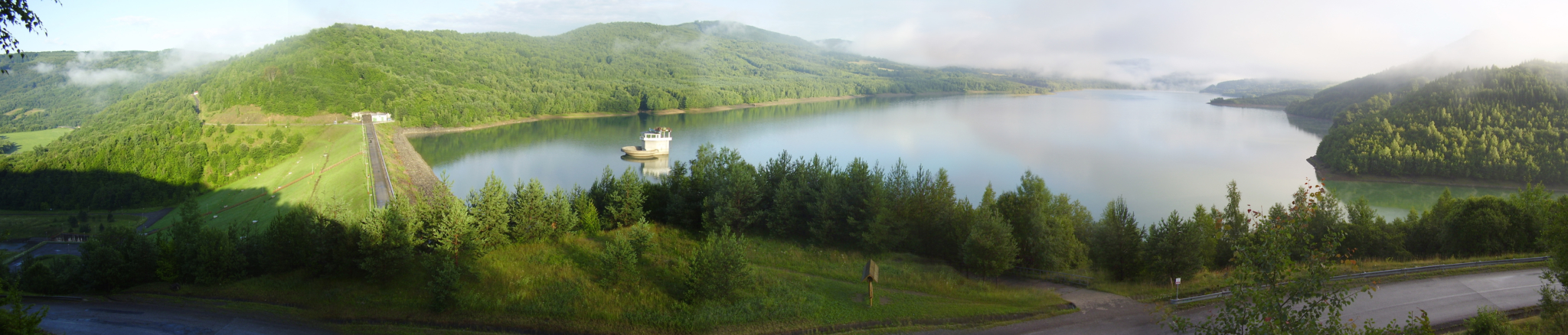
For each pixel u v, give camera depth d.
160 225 131.88
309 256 43.16
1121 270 50.44
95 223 134.12
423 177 146.75
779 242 59.28
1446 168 157.38
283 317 36.50
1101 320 38.25
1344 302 20.88
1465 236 61.50
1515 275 46.19
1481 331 33.31
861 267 50.88
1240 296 21.39
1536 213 60.50
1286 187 143.38
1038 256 51.81
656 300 39.81
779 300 39.72
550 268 45.12
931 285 45.50
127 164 160.62
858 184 60.62
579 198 59.97
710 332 35.66
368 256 40.62
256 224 110.19
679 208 62.47
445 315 36.84
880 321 37.72
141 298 39.62
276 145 178.38
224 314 36.91
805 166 71.56
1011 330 36.88
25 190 151.25
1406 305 40.41
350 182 122.94
